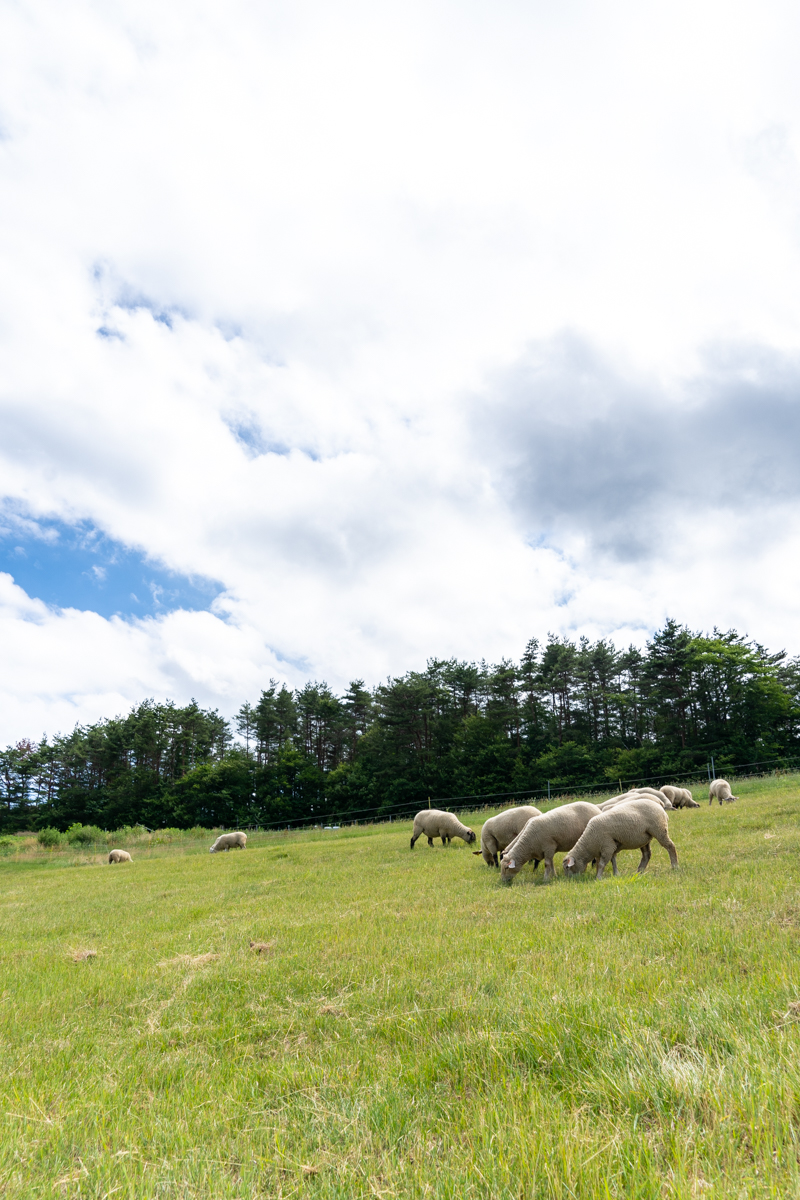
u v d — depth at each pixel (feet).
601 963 17.71
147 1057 15.78
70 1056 16.28
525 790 194.59
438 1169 8.69
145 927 34.01
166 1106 12.73
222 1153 10.39
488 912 27.58
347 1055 14.21
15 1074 15.03
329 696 285.43
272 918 31.89
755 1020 11.96
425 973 19.43
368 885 41.09
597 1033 12.23
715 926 19.71
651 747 194.49
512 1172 8.33
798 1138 8.18
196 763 284.00
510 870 35.50
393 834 95.25
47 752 306.14
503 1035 13.08
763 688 189.06
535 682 234.99
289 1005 18.43
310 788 242.17
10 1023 19.11
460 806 200.23
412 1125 10.41
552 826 36.01
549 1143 8.82
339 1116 10.99
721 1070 9.80
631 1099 9.82
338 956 22.86
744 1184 7.41
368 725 272.92
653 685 210.38
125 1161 10.22
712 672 197.77
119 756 290.56
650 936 19.83
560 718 236.84
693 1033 11.78
